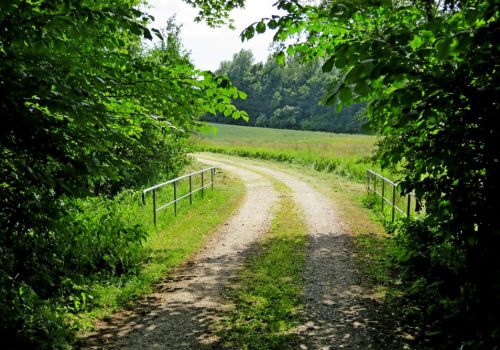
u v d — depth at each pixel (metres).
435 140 3.36
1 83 3.05
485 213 3.10
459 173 3.10
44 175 3.49
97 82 3.88
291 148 37.53
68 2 3.25
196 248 9.12
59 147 3.57
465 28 2.94
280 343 4.80
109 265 6.96
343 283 6.81
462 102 3.01
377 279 6.90
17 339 4.04
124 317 5.57
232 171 25.62
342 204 14.47
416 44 3.12
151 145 16.03
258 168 27.45
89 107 3.54
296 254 8.58
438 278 5.41
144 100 4.86
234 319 5.48
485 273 3.50
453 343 4.35
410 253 6.41
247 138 65.00
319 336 4.97
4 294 3.94
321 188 18.55
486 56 2.71
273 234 10.42
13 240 4.22
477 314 4.07
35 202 4.10
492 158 2.99
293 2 3.40
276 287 6.66
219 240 9.89
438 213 3.51
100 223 6.75
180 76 4.72
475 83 3.04
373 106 3.50
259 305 5.95
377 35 3.07
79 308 5.58
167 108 5.02
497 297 3.33
